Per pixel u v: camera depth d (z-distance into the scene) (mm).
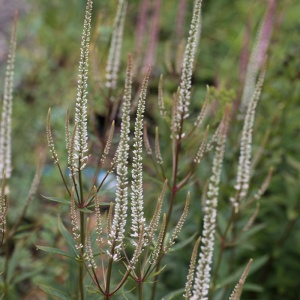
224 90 1475
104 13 1930
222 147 1109
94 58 1514
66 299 1186
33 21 2521
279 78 2047
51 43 2490
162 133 1762
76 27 2611
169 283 1671
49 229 1633
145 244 1073
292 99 1961
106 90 1568
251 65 1731
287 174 1919
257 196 1467
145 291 1498
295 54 1988
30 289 1585
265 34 1832
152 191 1659
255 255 1866
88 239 1060
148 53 1938
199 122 1267
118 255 1078
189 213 1676
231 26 3014
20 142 2096
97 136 1465
